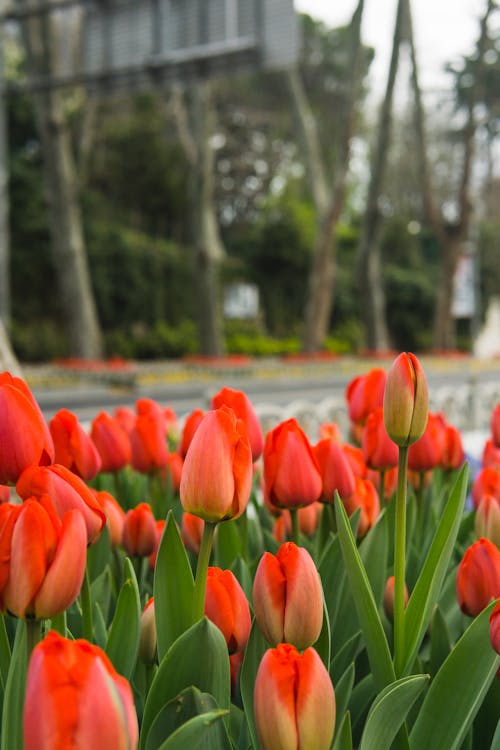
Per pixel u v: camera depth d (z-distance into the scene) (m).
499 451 2.61
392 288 46.16
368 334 25.78
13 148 33.41
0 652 1.49
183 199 40.50
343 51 35.41
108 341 33.19
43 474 1.39
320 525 2.17
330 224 23.89
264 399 19.00
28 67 19.95
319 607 1.36
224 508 1.38
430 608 1.56
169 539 1.47
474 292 34.69
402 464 1.57
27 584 1.15
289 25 16.52
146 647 1.63
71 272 21.73
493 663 1.42
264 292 41.56
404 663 1.55
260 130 46.91
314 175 25.09
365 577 1.45
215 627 1.31
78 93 32.25
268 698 1.12
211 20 16.84
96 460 1.96
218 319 23.98
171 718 1.25
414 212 48.78
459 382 23.56
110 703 0.92
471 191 26.58
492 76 25.02
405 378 1.52
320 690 1.12
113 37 17.88
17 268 33.03
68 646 0.95
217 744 1.28
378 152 23.23
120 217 39.66
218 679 1.32
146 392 19.39
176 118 27.11
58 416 1.92
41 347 31.73
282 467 1.72
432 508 2.47
